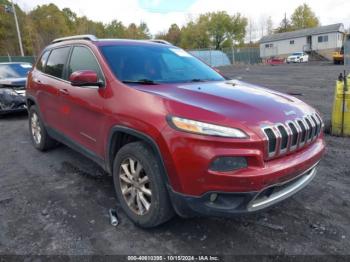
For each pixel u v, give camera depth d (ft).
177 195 8.58
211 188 8.05
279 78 61.31
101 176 14.10
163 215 9.20
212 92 10.26
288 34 191.31
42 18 183.11
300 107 10.25
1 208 11.43
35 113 17.43
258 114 8.79
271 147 8.41
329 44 172.55
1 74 29.25
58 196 12.26
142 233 9.77
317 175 13.85
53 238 9.58
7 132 22.91
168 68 12.67
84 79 10.62
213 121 8.20
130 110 9.60
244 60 176.14
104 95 10.86
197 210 8.41
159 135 8.59
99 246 9.19
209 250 8.98
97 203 11.66
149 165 9.07
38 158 16.65
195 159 8.05
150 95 9.50
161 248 9.08
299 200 11.69
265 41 199.41
